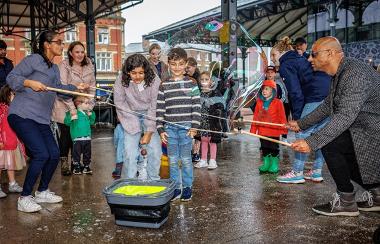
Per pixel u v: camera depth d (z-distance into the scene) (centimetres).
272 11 1825
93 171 544
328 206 345
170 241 288
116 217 319
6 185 471
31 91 361
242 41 468
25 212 359
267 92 496
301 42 596
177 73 373
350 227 313
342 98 314
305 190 425
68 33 3653
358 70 315
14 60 3488
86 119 525
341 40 1725
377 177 323
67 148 516
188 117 376
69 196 414
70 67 506
